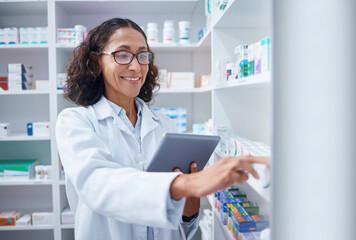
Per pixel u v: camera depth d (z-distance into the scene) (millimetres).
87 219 1165
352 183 649
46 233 3070
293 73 654
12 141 2988
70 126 1064
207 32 2092
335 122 648
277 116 655
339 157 650
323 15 638
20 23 2906
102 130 1213
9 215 2645
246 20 1707
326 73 645
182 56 3000
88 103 1310
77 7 2684
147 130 1308
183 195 795
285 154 661
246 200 1545
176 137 906
